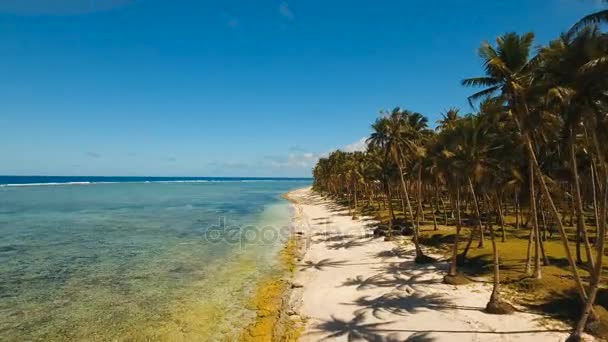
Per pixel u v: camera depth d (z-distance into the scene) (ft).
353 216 222.07
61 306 79.56
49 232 170.19
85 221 207.82
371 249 130.11
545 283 78.18
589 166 94.94
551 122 68.39
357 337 62.39
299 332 66.18
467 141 77.25
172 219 222.89
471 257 105.29
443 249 121.29
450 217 189.37
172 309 78.48
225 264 116.47
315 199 422.00
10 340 63.98
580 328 53.78
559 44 55.98
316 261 118.42
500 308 67.67
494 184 87.04
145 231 177.06
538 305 70.13
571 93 51.67
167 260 120.78
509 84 65.87
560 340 56.75
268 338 64.49
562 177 97.81
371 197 285.84
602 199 57.31
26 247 137.28
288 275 104.06
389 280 92.48
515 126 82.79
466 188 114.62
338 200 362.12
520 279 82.99
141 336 65.87
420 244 132.46
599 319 57.98
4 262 115.03
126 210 268.00
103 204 310.04
